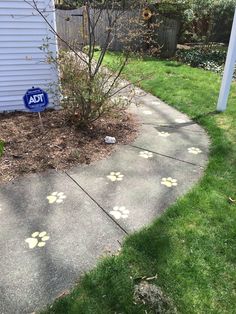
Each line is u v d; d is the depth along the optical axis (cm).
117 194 262
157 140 364
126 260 194
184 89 552
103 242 210
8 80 412
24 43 397
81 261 195
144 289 172
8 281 181
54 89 429
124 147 344
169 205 250
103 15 535
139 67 695
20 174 287
